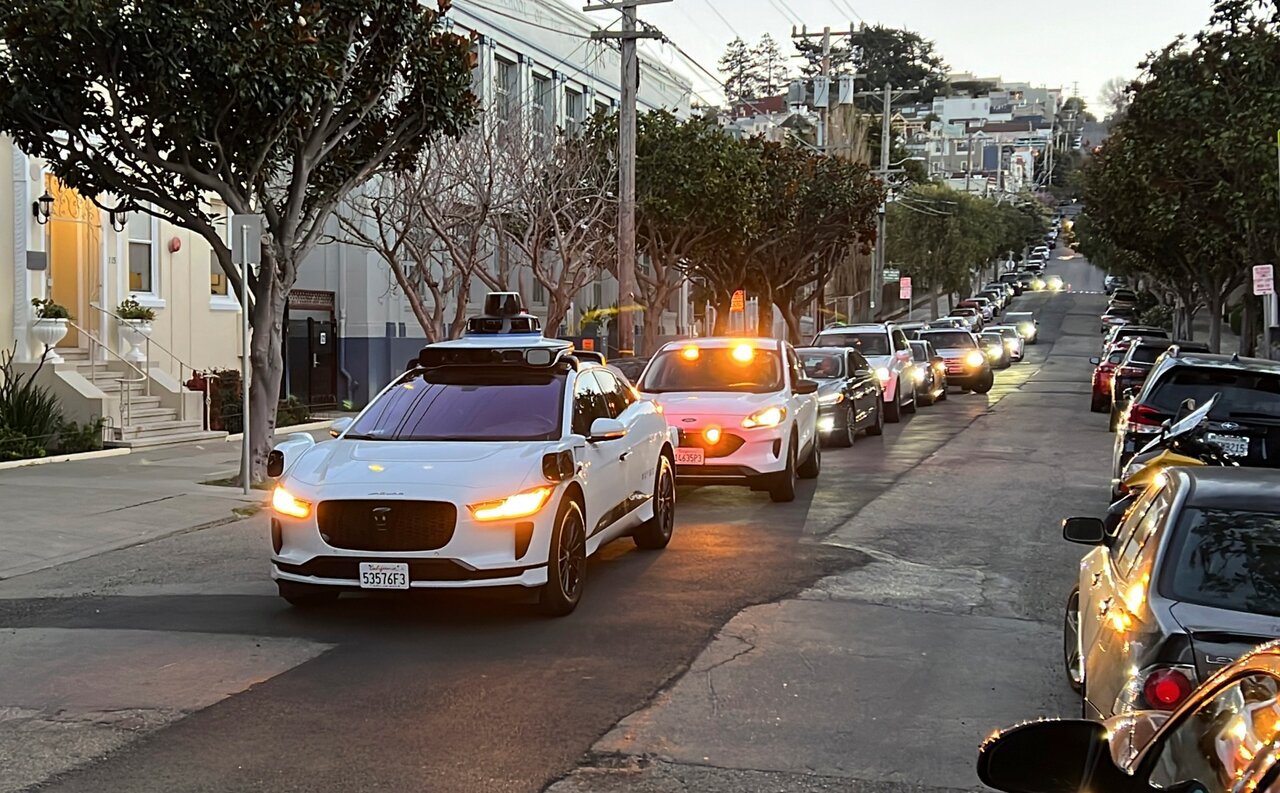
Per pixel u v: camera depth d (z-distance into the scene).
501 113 25.25
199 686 6.66
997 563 10.23
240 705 6.32
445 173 21.67
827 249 41.44
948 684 6.79
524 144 23.78
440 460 8.08
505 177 23.28
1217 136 22.75
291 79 13.25
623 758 5.57
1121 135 34.47
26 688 6.65
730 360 14.62
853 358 20.72
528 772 5.38
